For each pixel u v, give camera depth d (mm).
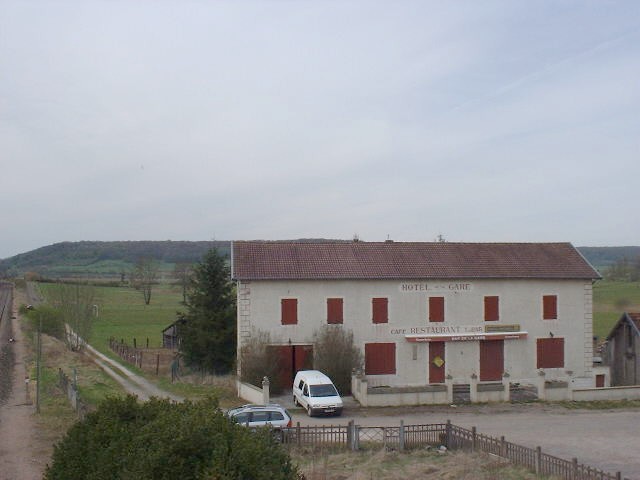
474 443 21906
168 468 10156
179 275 123875
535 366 37719
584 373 38250
